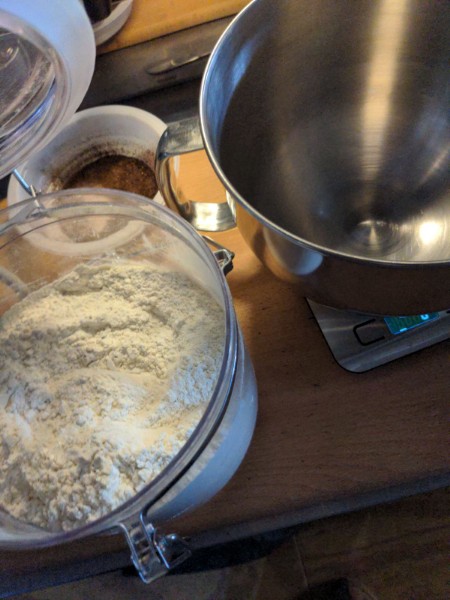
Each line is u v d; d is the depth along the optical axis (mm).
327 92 491
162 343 399
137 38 638
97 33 620
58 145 571
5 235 441
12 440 379
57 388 397
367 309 355
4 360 419
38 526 352
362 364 425
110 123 571
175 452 346
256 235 338
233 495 406
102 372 397
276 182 506
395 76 479
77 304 438
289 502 399
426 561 692
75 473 350
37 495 357
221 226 458
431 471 391
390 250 503
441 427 401
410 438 402
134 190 583
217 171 327
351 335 435
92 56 322
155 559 311
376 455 401
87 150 594
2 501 371
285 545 732
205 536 420
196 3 635
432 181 509
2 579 408
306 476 403
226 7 627
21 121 373
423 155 513
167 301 417
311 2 401
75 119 561
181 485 320
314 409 422
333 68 471
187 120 417
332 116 513
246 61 405
